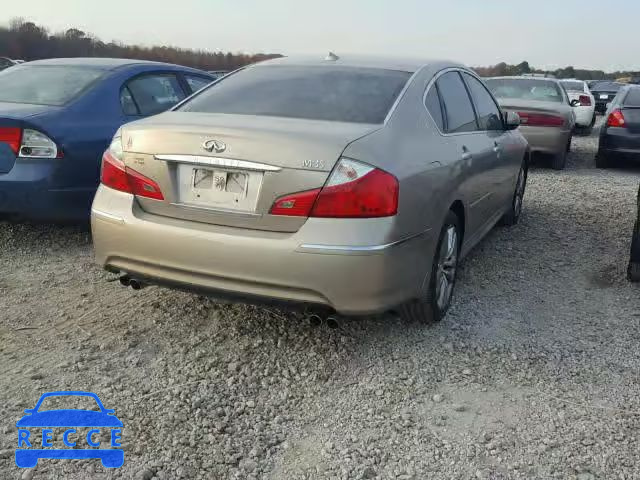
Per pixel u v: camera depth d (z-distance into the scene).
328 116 3.58
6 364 3.41
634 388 3.37
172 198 3.35
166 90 6.45
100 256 3.61
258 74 4.22
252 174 3.19
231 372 3.40
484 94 5.30
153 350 3.63
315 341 3.77
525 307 4.42
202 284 3.30
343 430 2.95
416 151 3.52
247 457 2.74
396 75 4.03
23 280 4.62
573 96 17.84
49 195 4.95
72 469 2.61
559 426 3.02
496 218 5.63
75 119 5.20
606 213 7.25
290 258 3.09
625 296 4.67
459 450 2.82
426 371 3.48
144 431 2.87
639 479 2.66
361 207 3.07
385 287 3.18
